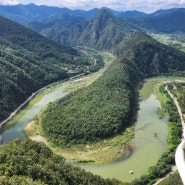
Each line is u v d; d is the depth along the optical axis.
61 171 145.75
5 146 156.38
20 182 119.00
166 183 159.75
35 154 151.75
